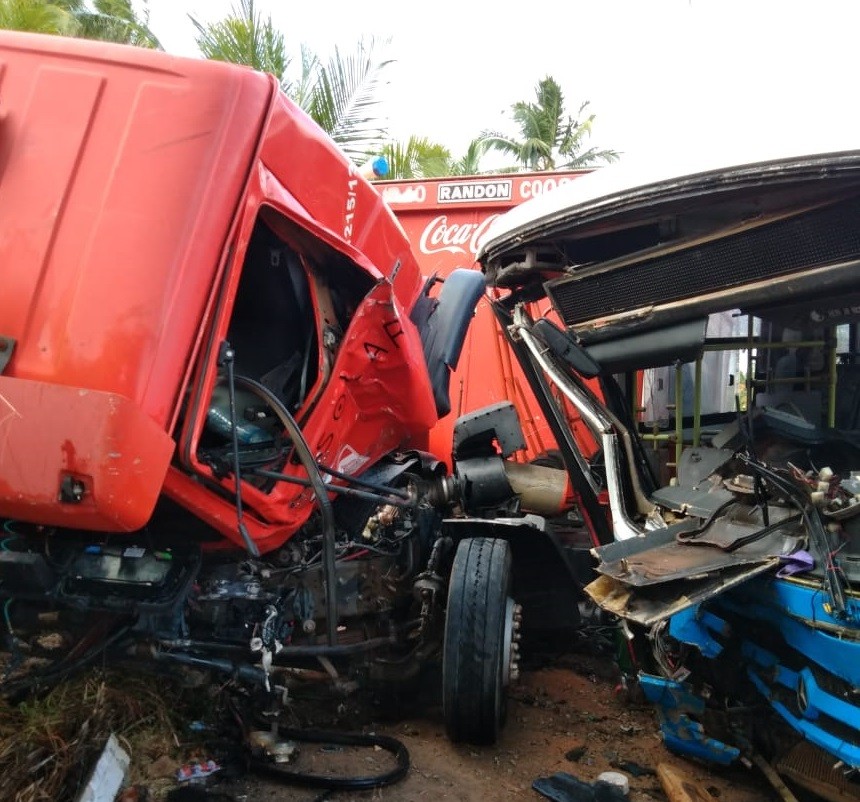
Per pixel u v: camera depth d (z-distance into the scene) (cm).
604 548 362
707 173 345
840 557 286
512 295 499
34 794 262
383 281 363
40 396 233
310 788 321
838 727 282
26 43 278
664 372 462
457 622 366
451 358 478
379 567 395
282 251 330
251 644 312
